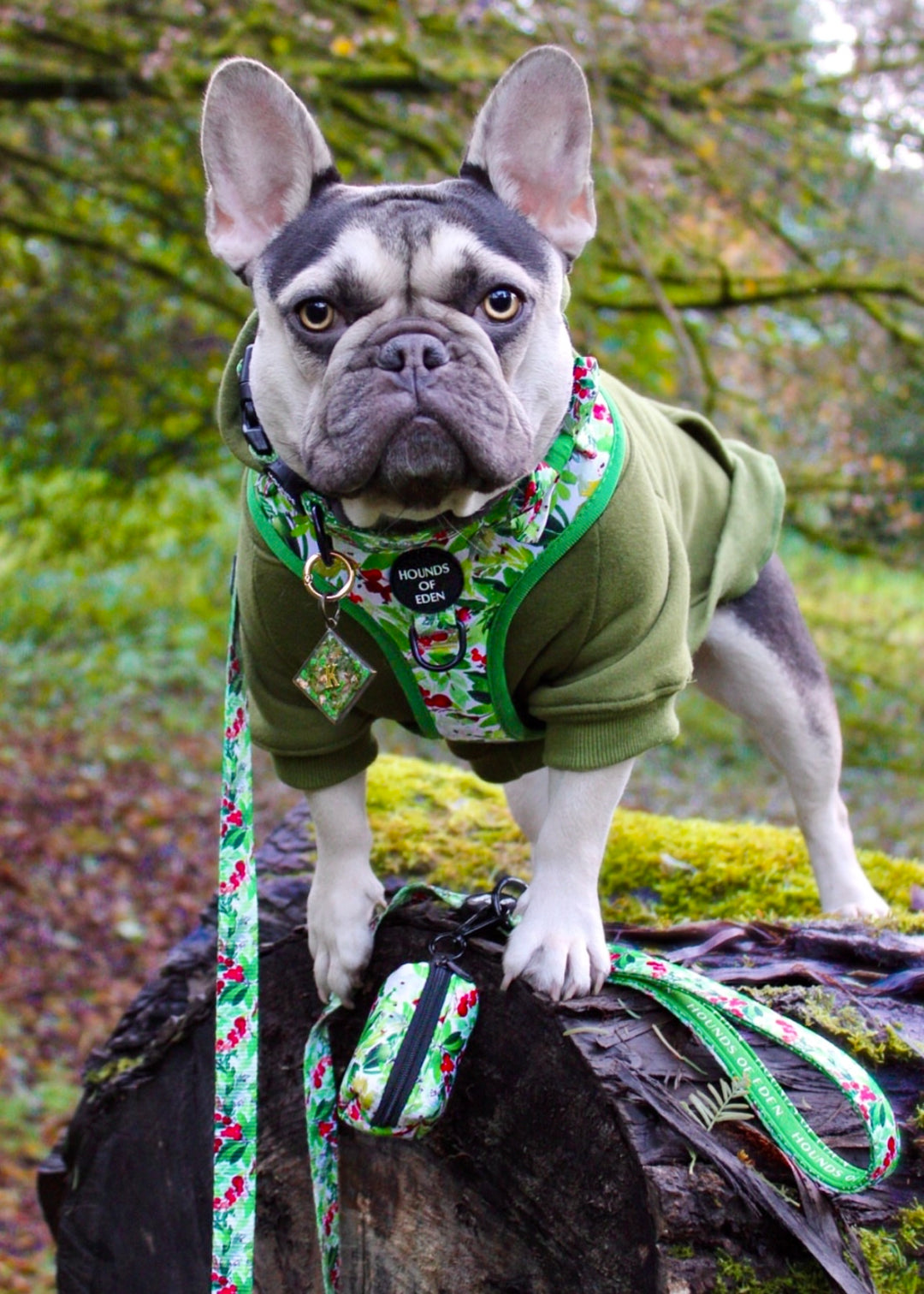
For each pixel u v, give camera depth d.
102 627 4.36
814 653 1.24
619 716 0.94
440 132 2.80
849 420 3.04
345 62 2.70
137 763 3.45
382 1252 0.93
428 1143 0.91
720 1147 0.82
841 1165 0.81
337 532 0.92
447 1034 0.88
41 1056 2.29
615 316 2.95
